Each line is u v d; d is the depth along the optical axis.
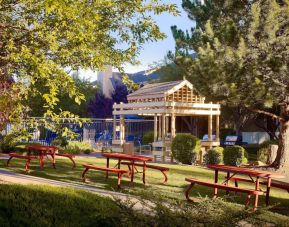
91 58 8.55
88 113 45.19
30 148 15.73
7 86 8.14
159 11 9.36
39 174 13.48
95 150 26.19
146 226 4.77
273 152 20.22
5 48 8.05
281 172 18.00
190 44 19.36
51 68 7.28
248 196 9.41
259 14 16.16
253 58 16.27
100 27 8.91
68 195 5.35
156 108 21.89
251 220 5.04
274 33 15.86
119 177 11.52
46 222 4.81
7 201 4.89
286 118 18.45
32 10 7.95
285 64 15.91
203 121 37.62
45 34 7.69
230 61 16.05
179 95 22.70
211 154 19.36
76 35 7.66
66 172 14.17
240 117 37.25
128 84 9.98
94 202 5.34
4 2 7.89
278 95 17.14
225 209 4.91
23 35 8.12
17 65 8.04
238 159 19.14
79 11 7.42
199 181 10.16
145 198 5.12
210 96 16.83
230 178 11.42
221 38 16.66
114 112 24.88
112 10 8.86
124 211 4.92
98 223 5.06
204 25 18.66
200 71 16.38
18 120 7.83
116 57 9.47
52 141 23.53
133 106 23.44
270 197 11.80
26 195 5.07
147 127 36.62
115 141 24.61
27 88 8.07
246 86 16.31
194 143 19.66
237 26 17.97
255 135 39.09
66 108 41.41
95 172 14.43
